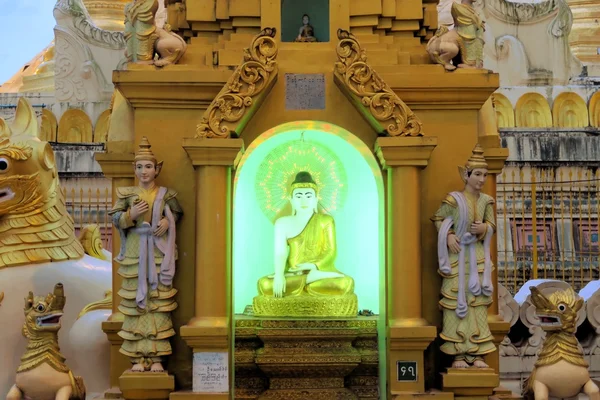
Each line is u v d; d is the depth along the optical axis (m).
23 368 12.16
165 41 12.80
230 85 12.23
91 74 28.02
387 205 12.59
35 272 14.26
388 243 12.51
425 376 12.54
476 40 12.96
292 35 13.73
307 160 14.38
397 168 12.38
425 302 12.62
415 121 12.31
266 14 13.07
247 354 13.26
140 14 12.80
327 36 13.64
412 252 12.30
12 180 14.12
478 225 12.09
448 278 12.27
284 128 12.88
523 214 21.16
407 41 13.51
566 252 23.31
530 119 26.28
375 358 13.27
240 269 14.13
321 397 13.15
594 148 24.91
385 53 13.03
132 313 12.05
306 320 13.31
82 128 25.94
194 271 12.48
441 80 12.66
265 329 13.20
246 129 12.65
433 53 12.98
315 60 12.83
